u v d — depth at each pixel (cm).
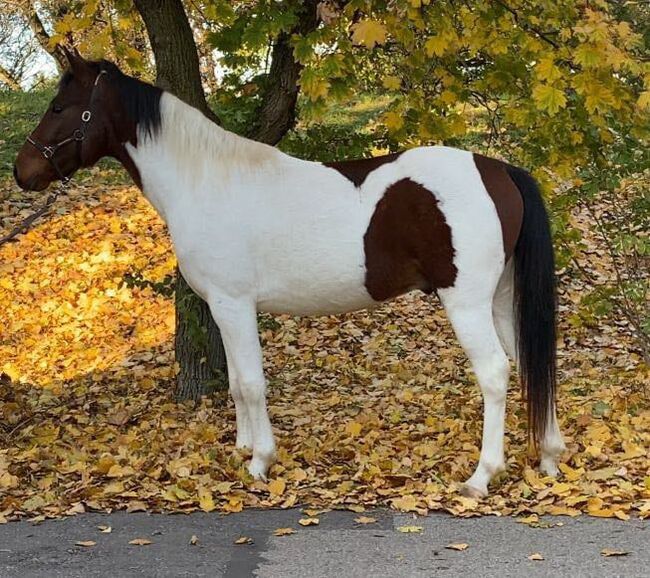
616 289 664
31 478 498
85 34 855
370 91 630
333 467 496
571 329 847
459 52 618
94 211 1125
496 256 436
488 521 412
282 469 489
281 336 850
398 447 534
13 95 1647
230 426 590
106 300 912
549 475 464
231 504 440
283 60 627
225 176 475
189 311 622
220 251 470
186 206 478
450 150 451
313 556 372
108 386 732
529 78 580
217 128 486
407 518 420
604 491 442
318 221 457
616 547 373
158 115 485
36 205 1134
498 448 446
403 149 637
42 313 892
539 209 444
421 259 443
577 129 578
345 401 675
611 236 675
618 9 578
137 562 370
